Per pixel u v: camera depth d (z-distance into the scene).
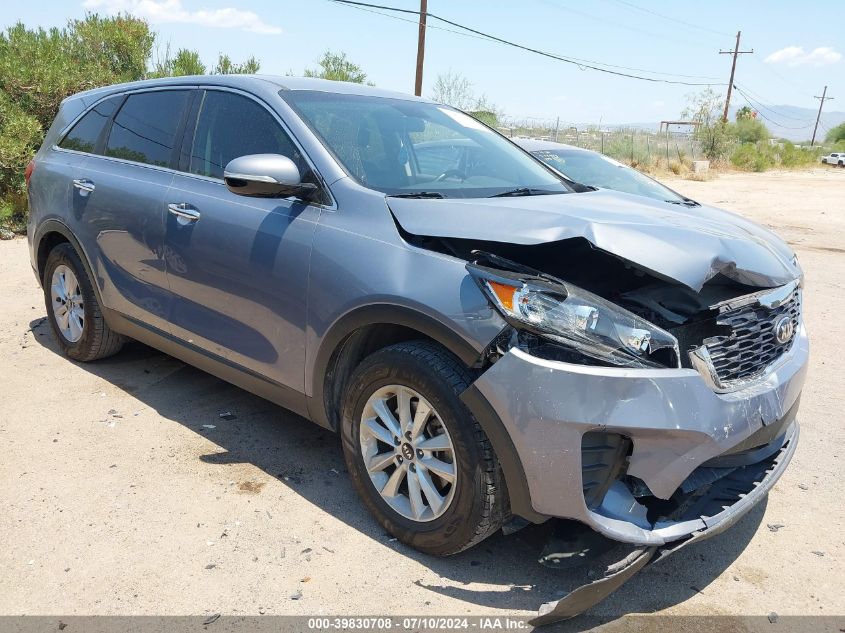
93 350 4.66
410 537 2.85
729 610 2.65
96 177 4.29
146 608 2.53
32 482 3.31
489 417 2.49
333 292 2.92
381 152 3.39
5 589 2.60
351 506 3.23
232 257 3.36
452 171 3.54
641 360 2.43
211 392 4.43
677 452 2.44
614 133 36.53
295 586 2.67
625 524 2.46
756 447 2.81
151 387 4.47
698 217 3.18
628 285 2.76
